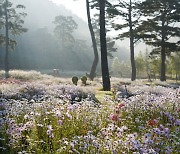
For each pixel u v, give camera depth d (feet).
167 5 139.13
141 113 34.09
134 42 141.49
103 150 20.58
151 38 142.41
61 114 26.84
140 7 134.62
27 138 22.53
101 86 85.61
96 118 30.37
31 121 25.29
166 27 140.26
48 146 21.74
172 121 29.48
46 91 54.75
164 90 67.67
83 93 58.65
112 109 34.58
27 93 53.06
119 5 136.36
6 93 51.11
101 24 80.12
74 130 26.45
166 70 234.99
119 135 23.16
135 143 19.66
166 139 22.76
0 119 23.88
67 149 20.59
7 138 22.35
